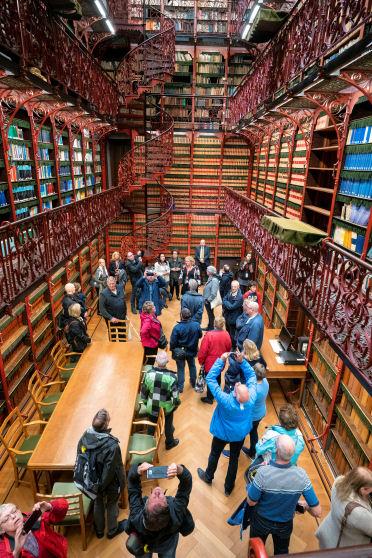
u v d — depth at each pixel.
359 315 3.02
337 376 4.52
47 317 6.98
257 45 11.69
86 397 4.54
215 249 13.96
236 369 4.41
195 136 13.12
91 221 8.27
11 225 4.29
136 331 8.52
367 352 2.88
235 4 11.96
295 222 4.46
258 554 0.92
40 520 2.55
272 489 2.72
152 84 11.29
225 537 3.72
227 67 12.51
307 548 3.66
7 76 4.59
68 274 8.45
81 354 5.83
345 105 5.07
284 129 8.40
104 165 12.63
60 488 3.69
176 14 12.27
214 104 13.05
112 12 10.52
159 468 2.52
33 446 4.23
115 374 5.05
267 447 3.20
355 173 4.79
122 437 3.89
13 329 5.61
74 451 3.69
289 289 4.80
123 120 12.12
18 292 4.34
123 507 4.09
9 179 5.71
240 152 13.18
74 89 6.98
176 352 5.84
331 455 4.68
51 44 5.79
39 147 7.40
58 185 8.13
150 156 11.76
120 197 12.12
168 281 10.48
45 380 6.21
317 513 2.79
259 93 8.00
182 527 2.71
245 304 5.63
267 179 10.16
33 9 5.11
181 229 13.99
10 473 4.49
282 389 6.29
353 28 3.61
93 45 10.95
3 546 2.25
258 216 7.48
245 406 3.71
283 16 7.39
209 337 5.39
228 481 4.11
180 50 12.48
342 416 4.38
